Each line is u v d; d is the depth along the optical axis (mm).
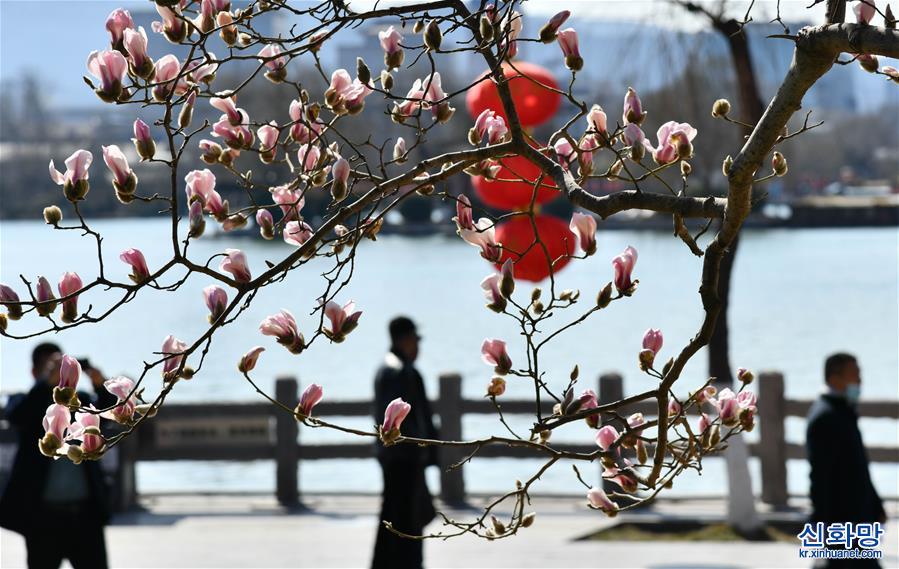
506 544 12117
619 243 89625
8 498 9055
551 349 36875
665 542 12359
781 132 3602
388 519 9969
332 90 4078
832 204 116625
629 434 3795
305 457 14359
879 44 3352
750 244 94750
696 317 45719
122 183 3340
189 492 15023
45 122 157500
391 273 71125
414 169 3820
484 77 3871
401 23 3863
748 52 11641
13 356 38312
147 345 41781
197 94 3617
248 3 3730
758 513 13094
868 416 13195
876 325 41688
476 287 60438
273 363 35156
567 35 3887
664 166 3842
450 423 14047
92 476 9156
